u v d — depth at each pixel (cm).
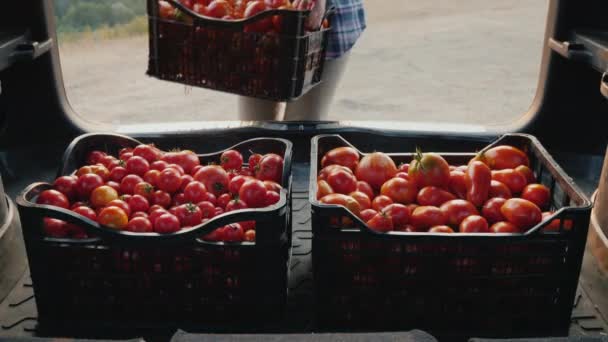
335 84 253
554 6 246
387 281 148
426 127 253
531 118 262
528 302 150
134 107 369
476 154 188
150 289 152
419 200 165
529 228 151
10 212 184
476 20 557
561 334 152
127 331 153
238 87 157
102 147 199
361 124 252
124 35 427
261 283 149
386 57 461
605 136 255
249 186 160
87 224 144
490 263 145
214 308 153
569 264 145
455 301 150
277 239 146
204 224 144
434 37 507
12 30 240
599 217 182
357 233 144
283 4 156
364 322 153
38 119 260
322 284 149
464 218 156
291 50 150
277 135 248
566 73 253
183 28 154
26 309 162
